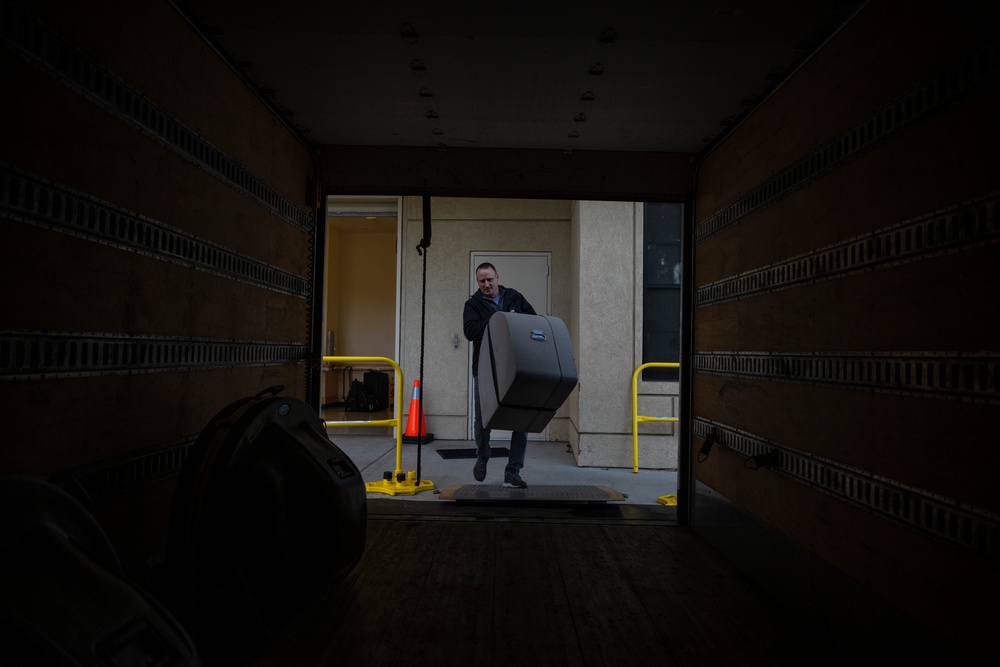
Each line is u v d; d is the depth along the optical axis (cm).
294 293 322
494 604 240
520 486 429
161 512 194
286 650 200
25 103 131
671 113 295
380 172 354
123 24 168
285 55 241
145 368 182
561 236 702
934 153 152
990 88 133
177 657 105
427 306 704
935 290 150
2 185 125
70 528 111
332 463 206
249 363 263
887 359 170
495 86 271
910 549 158
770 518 247
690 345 361
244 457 174
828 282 205
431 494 434
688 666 193
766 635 215
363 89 274
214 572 162
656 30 219
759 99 273
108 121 162
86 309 154
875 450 175
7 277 127
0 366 125
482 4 204
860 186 187
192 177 211
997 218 130
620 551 309
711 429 322
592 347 559
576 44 231
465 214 705
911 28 163
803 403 221
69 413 148
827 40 212
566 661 195
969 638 136
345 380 1112
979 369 134
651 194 357
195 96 213
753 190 276
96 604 97
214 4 204
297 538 186
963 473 139
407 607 236
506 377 335
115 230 166
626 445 551
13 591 88
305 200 340
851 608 187
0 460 126
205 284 221
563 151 355
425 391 702
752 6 200
